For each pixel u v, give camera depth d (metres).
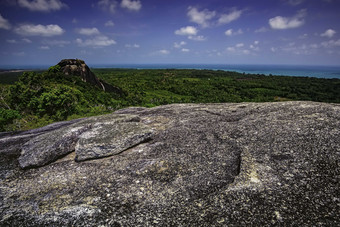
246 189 5.27
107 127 9.46
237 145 7.48
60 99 26.11
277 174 5.74
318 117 8.45
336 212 4.37
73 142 8.66
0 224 4.99
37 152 8.01
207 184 5.61
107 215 4.91
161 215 4.79
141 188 5.73
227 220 4.45
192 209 4.86
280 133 7.77
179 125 10.09
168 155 7.28
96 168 7.01
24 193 6.10
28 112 25.08
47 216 5.05
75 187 6.07
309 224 4.15
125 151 8.01
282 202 4.77
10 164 8.00
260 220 4.36
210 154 7.11
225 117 10.55
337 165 5.76
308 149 6.59
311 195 4.91
